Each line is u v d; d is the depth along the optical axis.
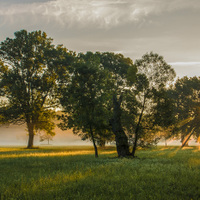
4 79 58.72
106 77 33.34
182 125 70.19
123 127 33.00
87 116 32.03
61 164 21.58
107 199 8.68
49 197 8.91
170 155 34.91
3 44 60.12
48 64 60.19
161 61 31.72
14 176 14.29
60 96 55.69
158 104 31.22
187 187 10.53
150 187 10.41
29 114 59.50
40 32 63.31
